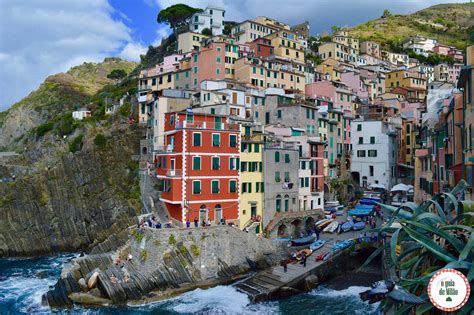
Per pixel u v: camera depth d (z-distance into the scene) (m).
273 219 64.94
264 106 89.06
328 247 57.72
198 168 58.44
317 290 50.34
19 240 76.19
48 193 81.56
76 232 80.56
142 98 93.88
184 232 52.53
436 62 186.75
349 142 100.62
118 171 86.06
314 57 152.00
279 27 154.25
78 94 172.50
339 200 89.25
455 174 43.00
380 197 84.00
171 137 61.06
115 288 46.72
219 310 44.16
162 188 63.28
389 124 100.44
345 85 119.31
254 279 51.16
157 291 48.25
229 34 156.25
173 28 170.75
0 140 158.62
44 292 51.44
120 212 79.25
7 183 83.62
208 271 52.56
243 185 63.06
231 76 107.50
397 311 21.16
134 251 52.41
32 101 166.62
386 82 152.75
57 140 105.50
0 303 48.03
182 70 108.81
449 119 48.31
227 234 54.72
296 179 70.31
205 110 77.38
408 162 105.56
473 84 35.16
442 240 25.16
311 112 87.75
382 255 51.09
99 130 99.75
